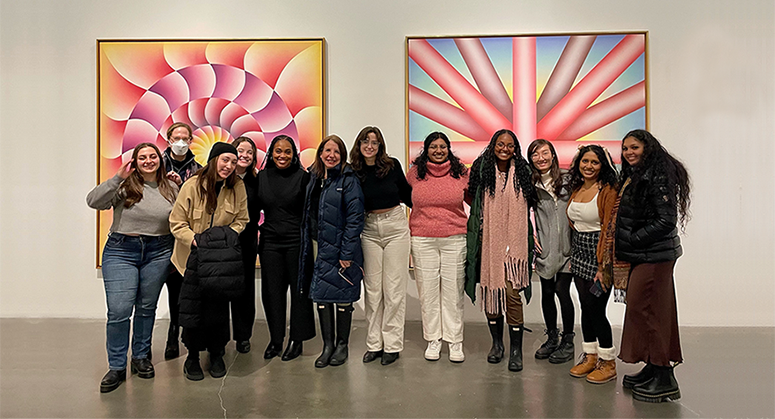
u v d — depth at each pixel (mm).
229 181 2865
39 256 4129
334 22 4059
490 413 2361
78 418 2330
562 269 3102
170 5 4059
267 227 3092
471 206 3053
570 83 3963
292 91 4023
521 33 3973
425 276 3129
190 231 2740
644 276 2428
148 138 4035
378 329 3139
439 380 2793
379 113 4074
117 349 2730
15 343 3490
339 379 2816
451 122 4016
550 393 2596
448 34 4031
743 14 3939
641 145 2424
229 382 2779
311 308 3127
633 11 3975
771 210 3969
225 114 4027
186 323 2715
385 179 3041
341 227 2967
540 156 3021
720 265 4000
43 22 4074
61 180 4109
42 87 4090
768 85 3945
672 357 2480
